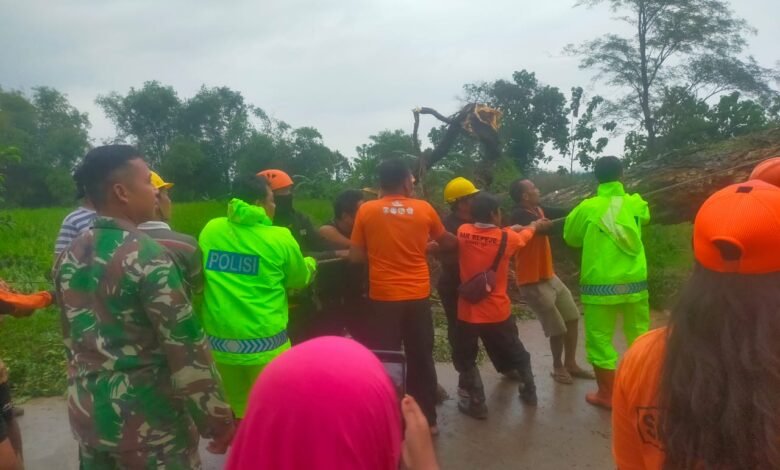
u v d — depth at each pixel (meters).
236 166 46.22
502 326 4.84
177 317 2.37
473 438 4.55
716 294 1.36
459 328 4.84
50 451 4.38
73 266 2.45
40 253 10.20
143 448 2.39
